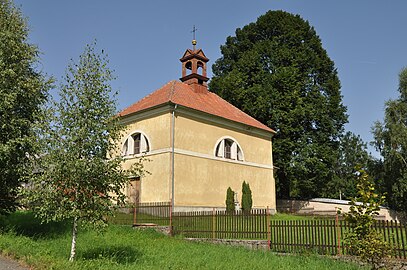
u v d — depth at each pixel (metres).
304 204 35.72
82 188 10.66
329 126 33.94
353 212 8.80
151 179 23.95
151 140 24.53
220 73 38.19
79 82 11.27
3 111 14.80
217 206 25.53
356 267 10.96
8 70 15.04
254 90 33.25
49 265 9.43
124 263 10.87
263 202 29.19
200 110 25.30
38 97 16.45
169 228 18.08
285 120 32.53
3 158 14.41
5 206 16.02
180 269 10.27
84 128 10.80
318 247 13.06
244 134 28.81
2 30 16.33
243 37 37.53
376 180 36.22
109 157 11.59
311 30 37.47
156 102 24.98
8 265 9.64
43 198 10.39
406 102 35.53
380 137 34.75
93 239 14.59
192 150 24.64
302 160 32.72
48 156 10.52
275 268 10.86
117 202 11.49
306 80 34.28
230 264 11.16
